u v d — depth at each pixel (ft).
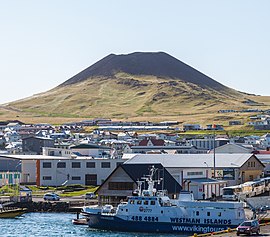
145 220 375.04
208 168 526.98
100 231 382.22
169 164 516.73
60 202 492.95
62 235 370.32
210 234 320.70
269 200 428.97
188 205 367.25
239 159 545.85
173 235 362.74
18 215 457.27
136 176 460.55
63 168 627.46
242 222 339.16
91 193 523.70
